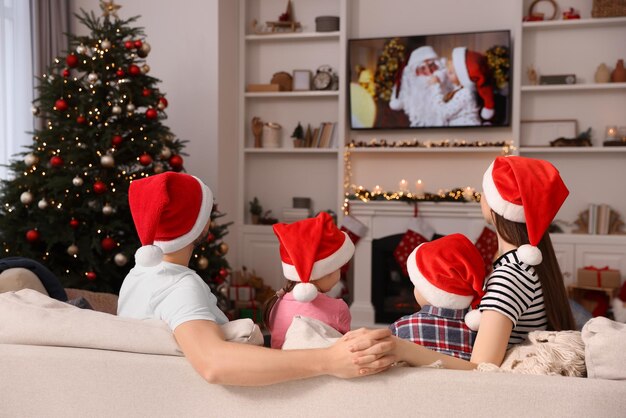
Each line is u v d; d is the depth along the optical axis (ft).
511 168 5.90
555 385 4.41
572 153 19.29
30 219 14.70
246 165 21.24
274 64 21.07
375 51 19.79
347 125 20.36
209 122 18.97
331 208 20.93
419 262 6.01
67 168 14.46
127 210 15.08
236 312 18.65
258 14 21.18
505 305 5.53
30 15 17.69
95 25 15.90
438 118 19.45
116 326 5.21
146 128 15.39
